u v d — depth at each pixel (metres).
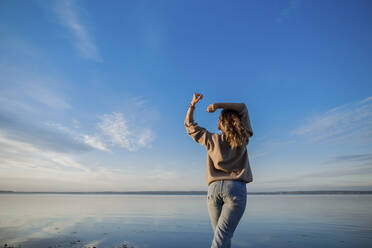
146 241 5.12
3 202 22.78
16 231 6.26
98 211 12.67
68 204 19.86
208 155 1.65
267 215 10.28
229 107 1.61
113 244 4.85
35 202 23.23
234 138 1.50
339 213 10.71
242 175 1.47
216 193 1.48
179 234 5.86
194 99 1.72
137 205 18.61
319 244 4.78
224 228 1.40
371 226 6.81
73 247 4.61
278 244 4.83
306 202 21.81
